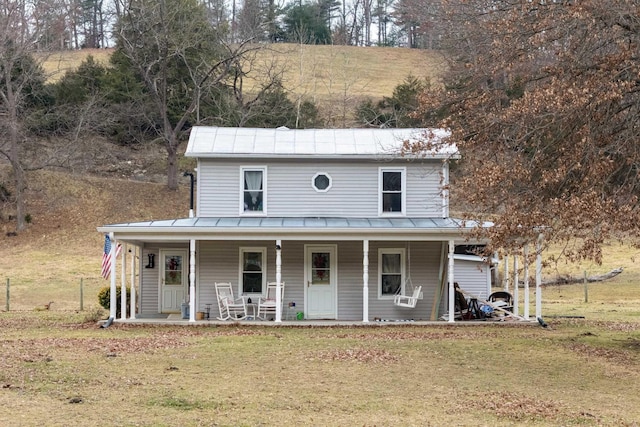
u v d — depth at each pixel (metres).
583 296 37.09
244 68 70.44
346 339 21.97
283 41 93.69
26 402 13.10
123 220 49.31
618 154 16.19
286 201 27.81
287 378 16.08
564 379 16.44
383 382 15.80
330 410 13.21
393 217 27.70
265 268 27.62
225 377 16.05
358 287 27.62
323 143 28.36
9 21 50.06
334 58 79.69
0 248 45.44
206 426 11.86
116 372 16.22
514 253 17.23
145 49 55.06
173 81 57.97
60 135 57.66
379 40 104.94
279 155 27.42
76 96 57.28
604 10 15.55
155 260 28.25
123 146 59.69
